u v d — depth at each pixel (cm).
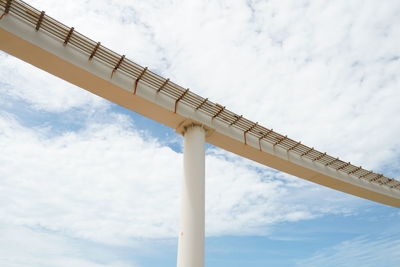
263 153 1056
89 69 785
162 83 878
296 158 1130
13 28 701
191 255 729
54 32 760
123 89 823
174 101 913
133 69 840
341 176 1216
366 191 1278
